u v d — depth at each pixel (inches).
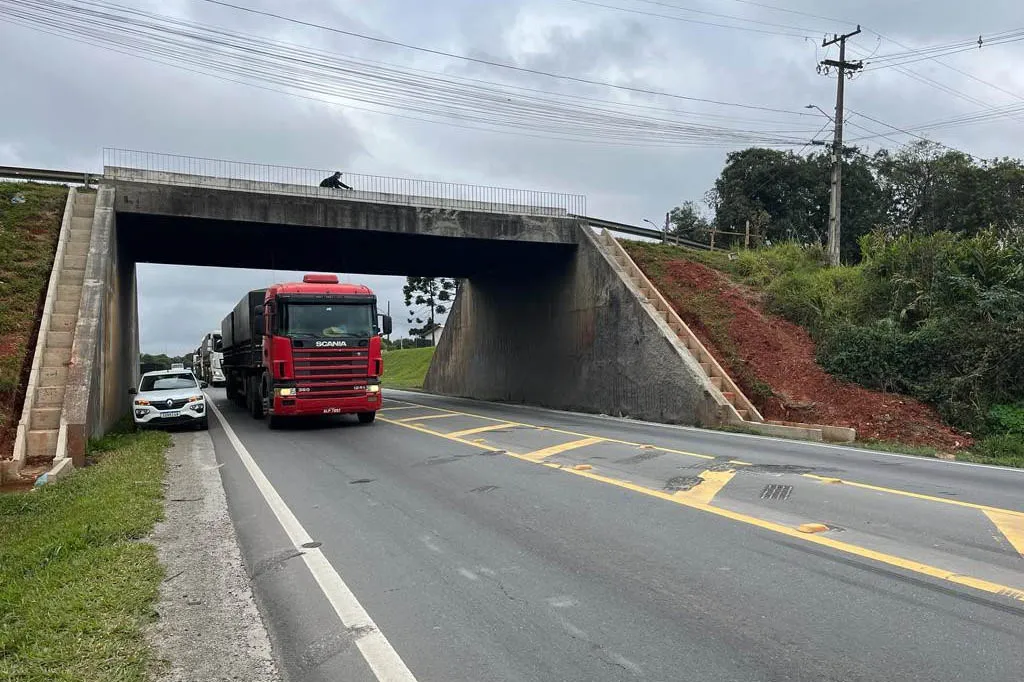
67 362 553.9
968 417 629.0
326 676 160.1
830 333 792.3
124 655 166.4
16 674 154.4
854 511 296.2
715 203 1852.9
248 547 266.2
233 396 1109.7
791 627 179.0
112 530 276.8
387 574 230.5
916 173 1617.9
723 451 489.4
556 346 1034.7
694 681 152.6
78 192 780.6
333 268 1214.9
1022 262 754.8
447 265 1200.8
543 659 165.9
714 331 832.3
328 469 437.7
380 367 692.7
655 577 219.5
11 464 418.9
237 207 808.9
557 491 348.8
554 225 973.2
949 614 184.2
